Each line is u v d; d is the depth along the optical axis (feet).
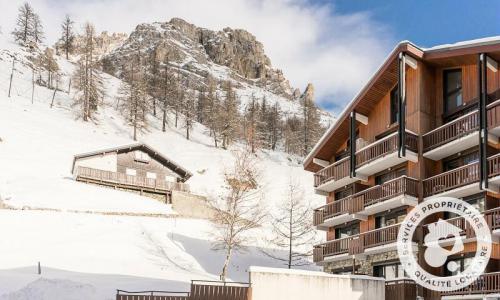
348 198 107.96
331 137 117.19
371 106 108.68
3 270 106.32
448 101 94.32
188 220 175.32
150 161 221.46
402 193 90.48
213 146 341.21
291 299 78.43
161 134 342.64
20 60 444.55
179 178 227.40
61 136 273.95
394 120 103.14
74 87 368.27
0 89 345.72
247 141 358.23
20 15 527.40
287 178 270.46
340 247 109.09
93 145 272.31
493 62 84.89
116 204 178.81
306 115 448.24
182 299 74.59
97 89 356.18
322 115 629.92
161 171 223.30
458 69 93.56
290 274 79.05
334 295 81.35
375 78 101.50
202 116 440.04
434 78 96.32
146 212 176.76
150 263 127.85
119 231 150.41
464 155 88.74
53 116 314.55
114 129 326.65
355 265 106.73
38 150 241.14
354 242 103.65
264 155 354.33
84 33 463.42
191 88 638.94
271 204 211.00
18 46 495.00
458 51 88.12
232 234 140.77
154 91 411.13
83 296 85.46
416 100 94.84
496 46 81.61
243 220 148.97
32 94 344.49
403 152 90.94
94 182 200.95
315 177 120.57
